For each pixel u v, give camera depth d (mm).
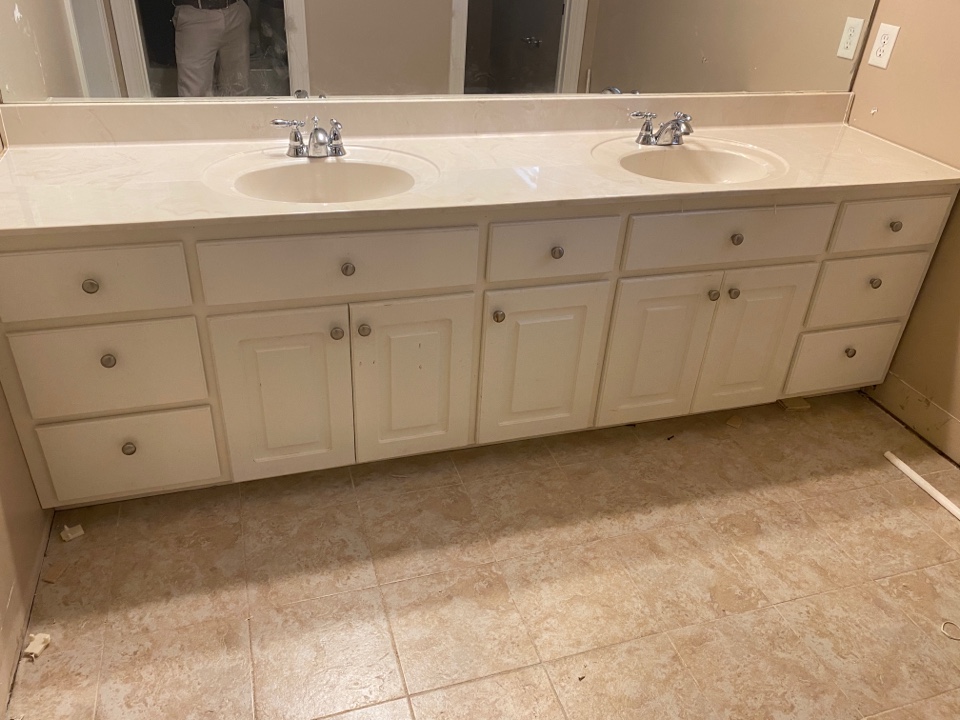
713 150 2096
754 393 2223
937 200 2014
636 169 2045
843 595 1736
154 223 1418
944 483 2105
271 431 1785
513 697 1471
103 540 1774
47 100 1710
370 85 1892
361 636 1574
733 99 2211
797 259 2004
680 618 1656
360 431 1866
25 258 1404
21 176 1588
